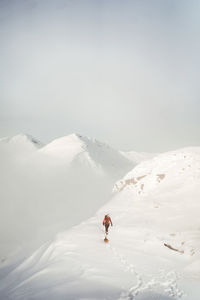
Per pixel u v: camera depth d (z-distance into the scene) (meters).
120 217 15.65
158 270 7.21
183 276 6.68
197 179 18.41
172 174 21.61
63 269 7.21
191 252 8.80
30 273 9.02
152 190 20.88
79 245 9.84
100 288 5.51
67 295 5.14
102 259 8.04
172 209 14.77
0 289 9.11
